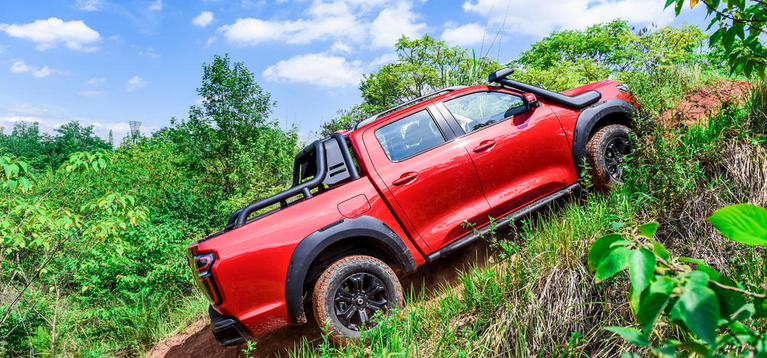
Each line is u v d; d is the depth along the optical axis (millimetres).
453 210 3891
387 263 3844
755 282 2479
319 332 3959
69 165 4902
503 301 3127
